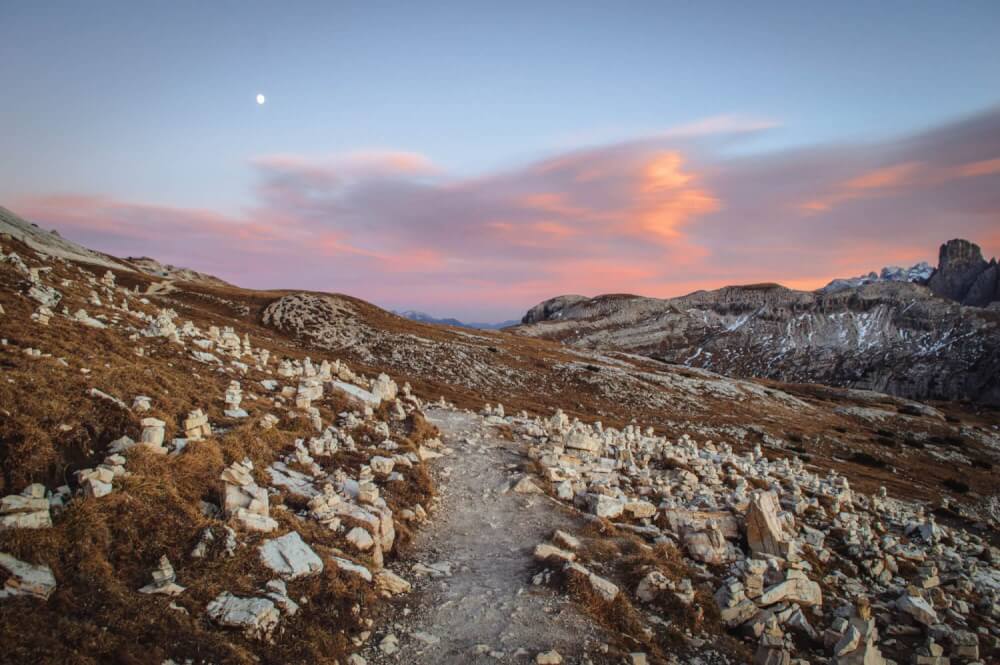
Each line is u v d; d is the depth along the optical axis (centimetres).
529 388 9881
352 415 2867
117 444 1655
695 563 2034
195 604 1252
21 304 2591
